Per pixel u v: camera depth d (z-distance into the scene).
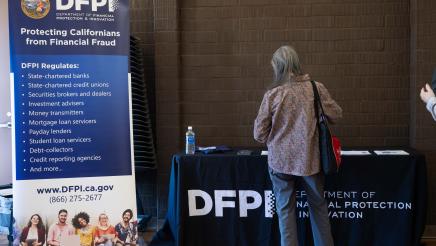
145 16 4.44
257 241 3.60
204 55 4.34
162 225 4.26
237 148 4.12
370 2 4.14
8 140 4.53
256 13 4.27
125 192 3.11
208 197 3.62
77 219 3.04
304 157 3.07
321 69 4.21
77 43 3.02
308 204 3.26
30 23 2.97
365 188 3.50
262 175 3.56
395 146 4.14
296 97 3.10
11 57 2.96
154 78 4.44
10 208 3.68
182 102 4.38
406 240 3.46
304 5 4.21
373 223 3.51
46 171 3.01
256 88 4.30
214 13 4.31
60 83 3.01
